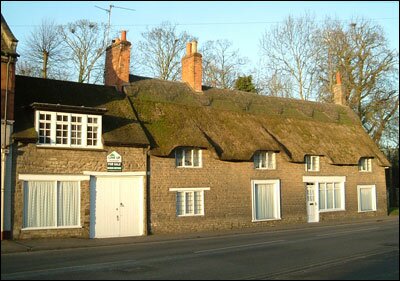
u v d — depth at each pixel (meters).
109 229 22.95
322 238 20.52
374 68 48.34
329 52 50.16
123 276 11.81
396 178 51.72
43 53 43.09
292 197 31.03
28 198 20.73
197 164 26.72
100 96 25.50
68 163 21.92
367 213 36.38
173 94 29.08
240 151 28.00
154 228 24.39
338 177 34.47
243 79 49.06
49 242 19.70
